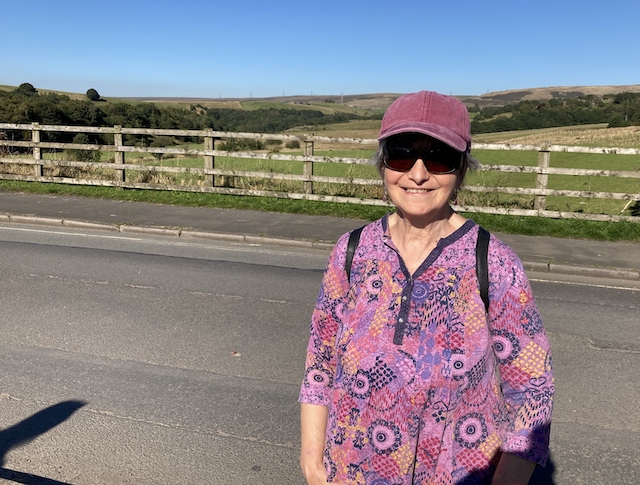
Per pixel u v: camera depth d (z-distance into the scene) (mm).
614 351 5066
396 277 1571
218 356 4797
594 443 3600
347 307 1652
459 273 1532
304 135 12586
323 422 1717
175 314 5801
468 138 1546
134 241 9414
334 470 1574
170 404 3986
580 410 4008
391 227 1662
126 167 13977
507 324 1508
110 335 5199
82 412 3855
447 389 1492
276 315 5828
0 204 11938
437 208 1547
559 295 6863
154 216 11094
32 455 3373
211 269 7645
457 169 1558
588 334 5484
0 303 6043
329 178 12539
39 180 14555
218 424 3744
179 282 6961
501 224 10516
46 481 3137
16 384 4230
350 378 1562
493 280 1514
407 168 1532
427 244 1596
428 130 1479
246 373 4492
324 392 1727
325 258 8547
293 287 6852
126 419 3779
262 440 3576
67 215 11016
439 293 1523
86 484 3131
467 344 1499
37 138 14453
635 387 4367
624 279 7770
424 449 1506
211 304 6137
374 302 1571
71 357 4715
